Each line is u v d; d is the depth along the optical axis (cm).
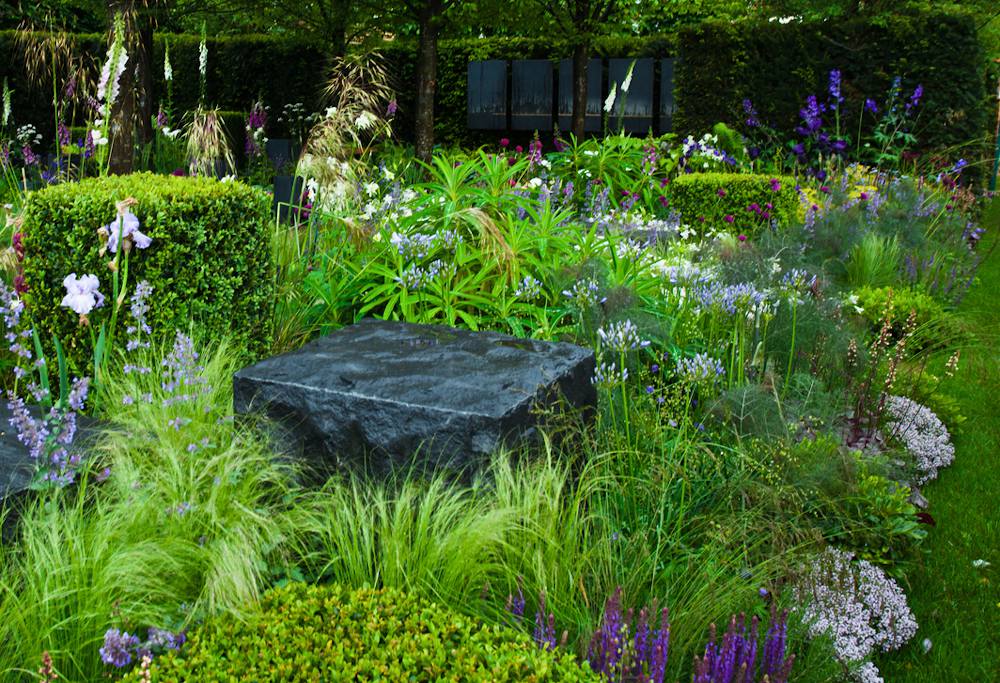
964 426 561
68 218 438
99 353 402
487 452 339
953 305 797
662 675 267
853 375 526
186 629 278
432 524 325
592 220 821
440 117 1636
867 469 427
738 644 286
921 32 1182
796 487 385
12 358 466
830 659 318
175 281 452
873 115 1208
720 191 938
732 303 536
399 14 1234
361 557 311
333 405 364
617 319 488
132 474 324
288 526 329
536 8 1260
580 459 392
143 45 1083
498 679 236
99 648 271
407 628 257
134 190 450
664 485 363
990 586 390
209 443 356
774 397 451
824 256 839
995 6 1427
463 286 577
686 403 448
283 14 1334
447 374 378
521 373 378
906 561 394
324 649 246
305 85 1608
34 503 322
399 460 354
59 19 1599
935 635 359
